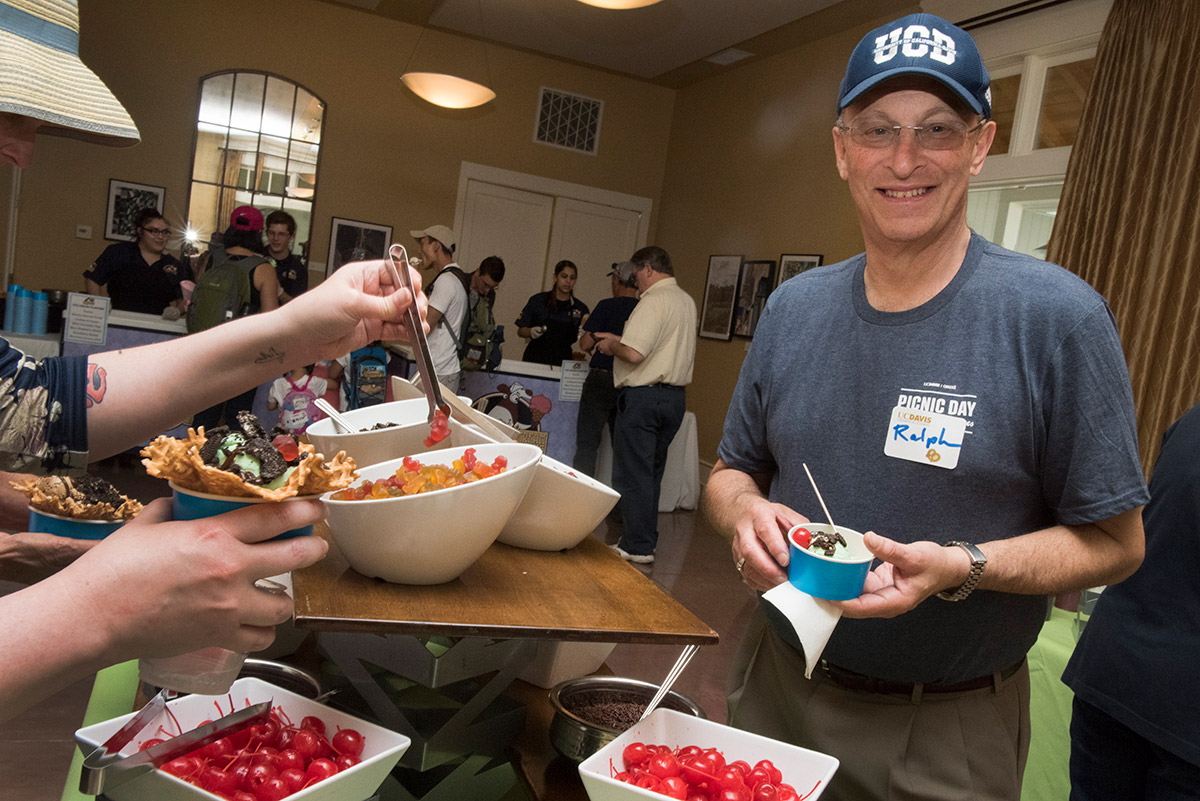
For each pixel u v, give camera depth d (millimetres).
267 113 7078
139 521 629
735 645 3455
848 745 1132
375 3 7008
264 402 4844
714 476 1355
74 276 6691
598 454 5719
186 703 924
